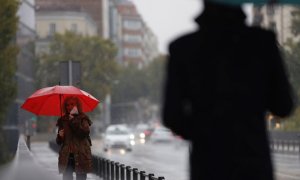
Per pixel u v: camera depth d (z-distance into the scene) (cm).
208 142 598
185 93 604
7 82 5569
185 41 605
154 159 5800
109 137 7075
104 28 17612
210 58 599
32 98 2014
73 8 14438
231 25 608
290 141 6788
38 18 14175
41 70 10219
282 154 6300
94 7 17450
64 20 14262
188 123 604
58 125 1811
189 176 622
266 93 608
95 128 12888
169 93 604
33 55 10081
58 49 10956
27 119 5041
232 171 596
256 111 600
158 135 9769
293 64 6112
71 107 1805
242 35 602
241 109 596
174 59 604
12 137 7725
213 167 598
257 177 597
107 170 2906
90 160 1798
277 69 609
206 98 597
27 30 9756
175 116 599
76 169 1788
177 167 4744
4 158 5878
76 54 10912
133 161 5481
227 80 596
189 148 618
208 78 597
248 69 600
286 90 610
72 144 1789
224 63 598
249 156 596
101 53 11100
